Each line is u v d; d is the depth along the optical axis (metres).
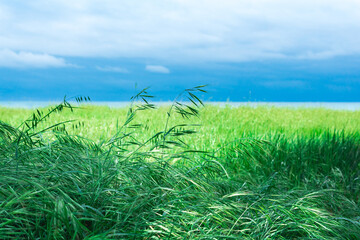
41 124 6.65
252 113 11.75
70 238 2.39
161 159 3.74
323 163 5.49
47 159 3.13
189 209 2.95
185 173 3.72
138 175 3.29
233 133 7.60
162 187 3.19
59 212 2.26
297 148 5.85
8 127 3.39
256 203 3.28
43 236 2.33
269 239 2.64
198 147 5.96
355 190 4.70
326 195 4.06
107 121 8.49
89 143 4.22
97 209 2.62
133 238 2.42
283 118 11.41
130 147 4.97
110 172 3.09
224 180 4.11
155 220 2.67
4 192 2.49
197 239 2.51
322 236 2.84
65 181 2.87
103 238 2.19
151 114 10.52
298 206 3.08
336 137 6.81
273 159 5.24
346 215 3.73
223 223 2.89
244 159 5.25
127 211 2.76
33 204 2.42
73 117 9.86
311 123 10.77
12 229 2.33
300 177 5.05
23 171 2.79
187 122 8.59
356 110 14.81
